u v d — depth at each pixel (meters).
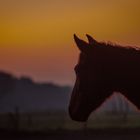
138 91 6.28
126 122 28.86
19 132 24.34
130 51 6.37
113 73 6.28
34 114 35.00
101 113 32.34
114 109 31.56
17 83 121.31
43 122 30.14
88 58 6.35
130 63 6.28
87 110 6.36
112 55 6.33
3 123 27.20
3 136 23.59
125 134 23.98
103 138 22.48
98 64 6.31
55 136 23.77
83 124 27.30
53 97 129.75
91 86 6.30
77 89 6.41
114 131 24.92
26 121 30.12
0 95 102.25
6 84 103.25
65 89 115.94
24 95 119.56
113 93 6.39
